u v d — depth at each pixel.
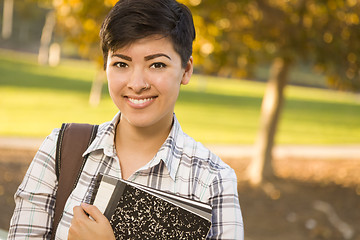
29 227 1.18
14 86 27.36
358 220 7.80
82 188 1.18
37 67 40.38
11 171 9.19
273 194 9.04
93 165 1.20
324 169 11.90
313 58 7.39
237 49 7.04
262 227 7.25
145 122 1.09
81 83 33.56
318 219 7.73
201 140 15.28
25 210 1.19
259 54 7.16
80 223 1.02
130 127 1.19
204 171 1.15
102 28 1.11
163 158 1.14
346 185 10.26
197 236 1.00
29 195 1.19
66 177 1.19
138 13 1.04
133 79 1.06
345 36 7.33
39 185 1.20
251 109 27.72
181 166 1.17
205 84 42.94
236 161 12.30
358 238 7.01
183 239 1.00
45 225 1.19
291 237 6.92
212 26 6.12
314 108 31.16
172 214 1.01
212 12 6.07
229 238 1.09
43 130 14.95
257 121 22.23
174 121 1.22
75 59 58.66
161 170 1.15
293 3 7.12
